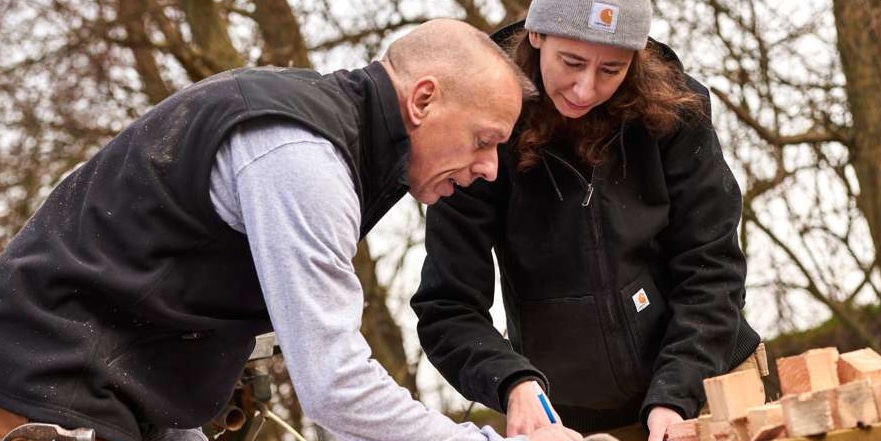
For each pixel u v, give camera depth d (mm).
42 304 2018
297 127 1980
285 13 6938
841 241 6797
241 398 2955
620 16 2520
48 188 6781
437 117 2113
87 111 6824
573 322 2812
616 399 2869
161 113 2092
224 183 1999
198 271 2062
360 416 1940
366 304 6926
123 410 2053
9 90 6711
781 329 6969
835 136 6785
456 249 2830
